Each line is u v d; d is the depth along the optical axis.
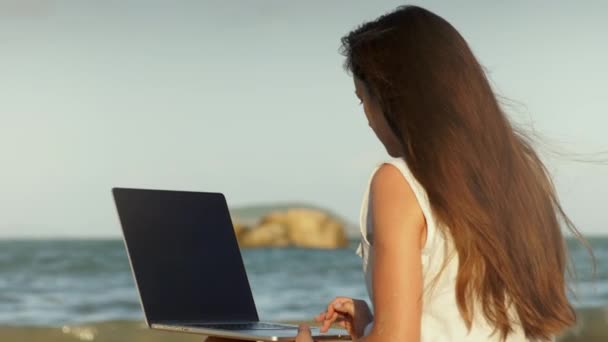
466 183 2.18
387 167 2.25
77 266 31.67
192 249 3.23
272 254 35.84
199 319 3.11
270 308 23.58
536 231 2.28
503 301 2.21
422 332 2.22
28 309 22.75
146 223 3.17
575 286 2.44
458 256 2.20
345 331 2.97
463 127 2.21
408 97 2.24
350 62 2.39
